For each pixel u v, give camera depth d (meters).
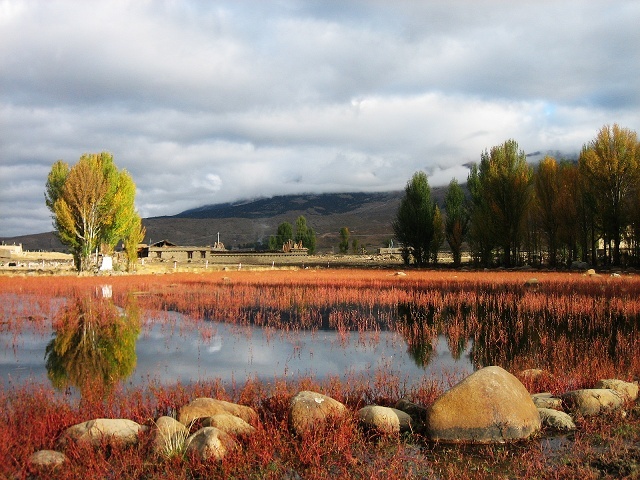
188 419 8.58
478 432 8.18
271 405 9.44
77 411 9.40
